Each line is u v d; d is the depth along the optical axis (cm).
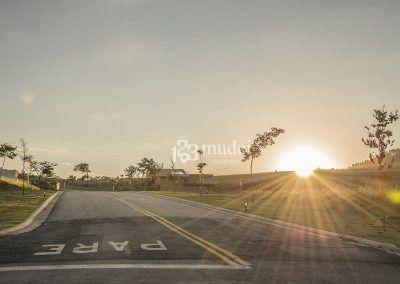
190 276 903
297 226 1958
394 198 3170
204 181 9925
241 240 1482
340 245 1400
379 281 880
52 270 961
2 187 6519
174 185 9881
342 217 2414
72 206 3375
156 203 3822
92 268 981
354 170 10250
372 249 1326
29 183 9119
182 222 2125
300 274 937
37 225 2031
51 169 9931
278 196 4828
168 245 1343
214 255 1162
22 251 1234
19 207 3056
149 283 839
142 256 1141
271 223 2150
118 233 1661
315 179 9425
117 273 929
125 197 5000
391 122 3875
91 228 1856
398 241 1469
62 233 1684
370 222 2145
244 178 12619
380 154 3916
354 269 1000
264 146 6681
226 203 3725
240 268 991
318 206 3294
